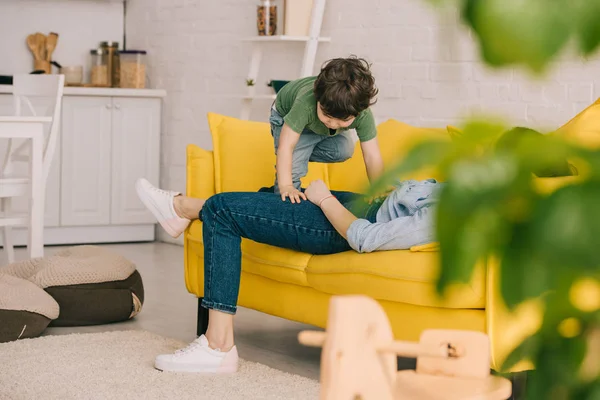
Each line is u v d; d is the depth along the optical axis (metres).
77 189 5.77
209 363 2.65
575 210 0.24
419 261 2.26
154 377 2.61
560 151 0.25
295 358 3.01
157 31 6.09
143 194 3.11
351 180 3.08
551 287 0.26
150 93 5.89
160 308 3.85
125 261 3.64
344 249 2.59
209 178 3.29
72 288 3.40
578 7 0.23
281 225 2.60
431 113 4.07
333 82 2.55
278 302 2.80
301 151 2.86
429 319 2.26
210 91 5.63
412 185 2.47
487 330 2.09
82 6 6.33
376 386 0.75
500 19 0.23
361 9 4.44
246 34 5.33
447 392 0.93
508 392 0.96
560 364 0.29
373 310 0.76
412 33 4.16
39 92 4.27
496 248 0.26
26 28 6.16
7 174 4.29
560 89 3.55
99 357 2.84
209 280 2.66
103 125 5.82
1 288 3.14
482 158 0.26
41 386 2.49
